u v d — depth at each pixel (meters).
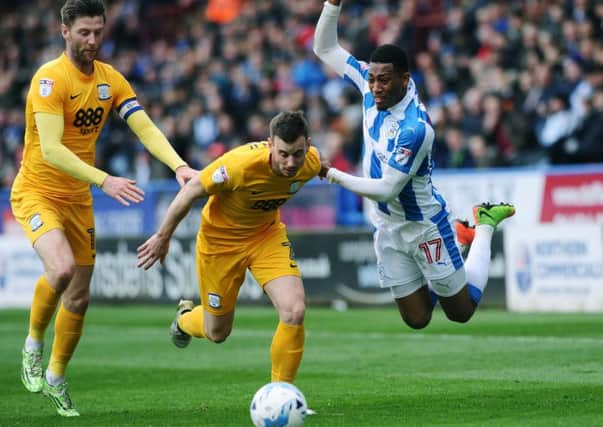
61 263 19.50
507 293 38.44
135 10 68.75
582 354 26.77
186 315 21.69
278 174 18.70
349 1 56.84
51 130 19.77
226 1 64.19
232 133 52.81
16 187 20.78
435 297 23.17
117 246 46.22
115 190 19.42
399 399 21.03
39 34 69.94
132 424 19.16
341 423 18.48
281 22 59.91
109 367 27.56
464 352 28.08
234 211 19.33
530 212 41.75
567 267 37.09
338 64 22.44
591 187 40.50
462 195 43.12
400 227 22.02
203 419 19.44
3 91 67.50
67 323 20.67
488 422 18.06
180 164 20.47
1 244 48.22
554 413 18.69
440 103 47.72
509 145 44.34
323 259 42.28
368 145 21.55
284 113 17.97
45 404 21.94
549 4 48.62
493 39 48.41
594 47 44.31
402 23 52.12
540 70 44.50
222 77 55.97
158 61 63.38
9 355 30.84
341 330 34.25
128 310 43.62
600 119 42.06
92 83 20.42
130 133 58.06
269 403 17.03
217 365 27.39
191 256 44.12
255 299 43.19
